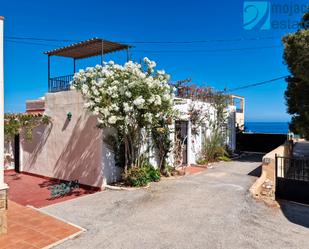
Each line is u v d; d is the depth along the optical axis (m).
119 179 9.02
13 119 11.12
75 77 8.05
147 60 8.32
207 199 7.19
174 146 10.91
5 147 12.31
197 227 5.37
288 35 11.56
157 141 10.10
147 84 7.71
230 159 15.23
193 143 12.82
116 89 7.54
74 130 9.43
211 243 4.69
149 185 8.54
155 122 8.48
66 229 5.21
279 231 5.25
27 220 5.66
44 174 10.75
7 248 4.41
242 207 6.59
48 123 10.43
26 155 11.73
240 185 8.74
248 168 12.15
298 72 10.48
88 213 6.18
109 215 6.03
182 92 12.19
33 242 4.64
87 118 8.95
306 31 10.38
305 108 12.54
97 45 10.08
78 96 9.27
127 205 6.71
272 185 7.75
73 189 8.82
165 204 6.77
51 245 4.54
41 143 10.94
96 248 4.49
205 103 13.77
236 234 5.07
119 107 7.75
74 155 9.41
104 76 7.92
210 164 12.98
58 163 10.09
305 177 8.79
